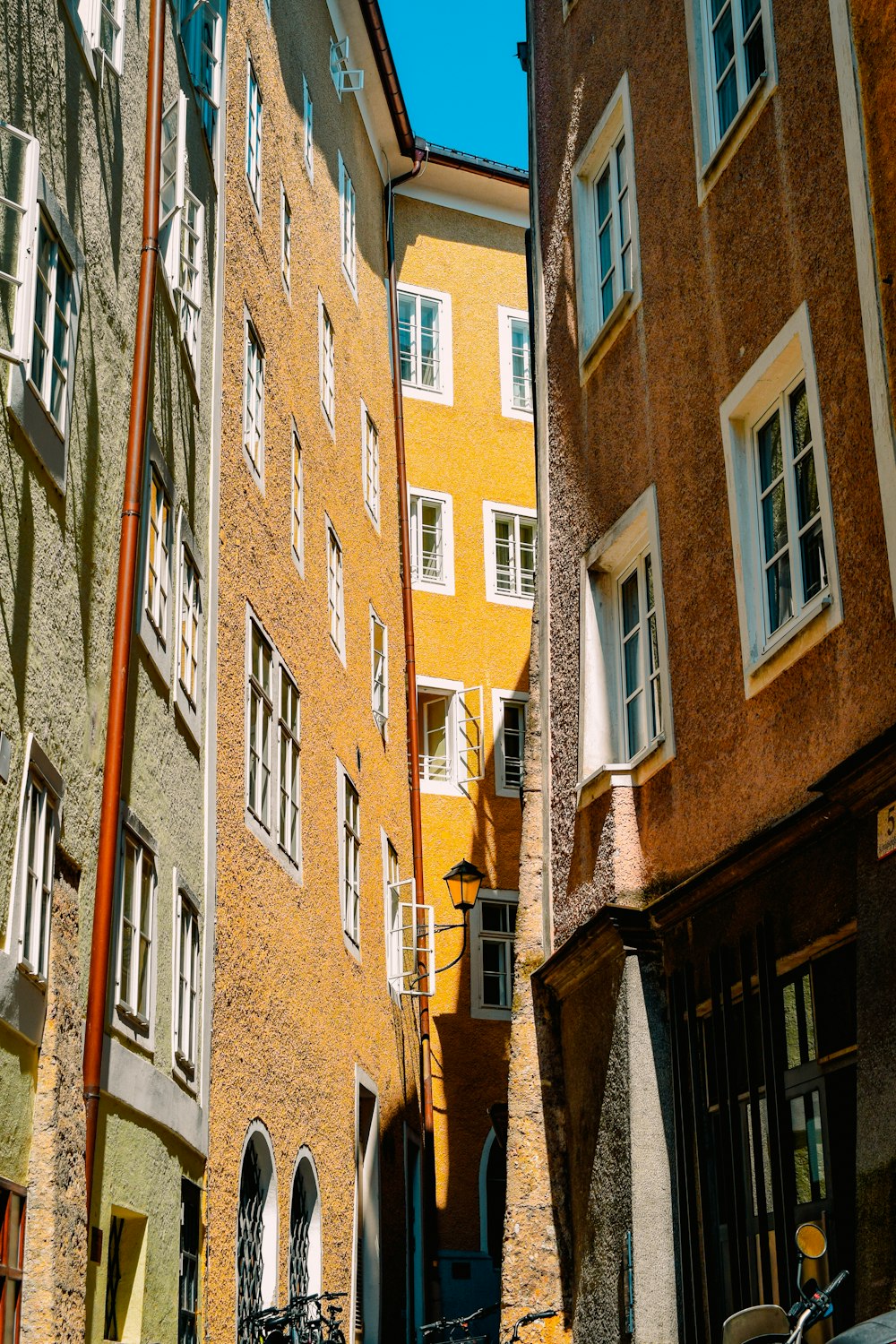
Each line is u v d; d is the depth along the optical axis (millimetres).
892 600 8305
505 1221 12203
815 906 8891
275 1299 12930
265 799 14508
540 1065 12609
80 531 9258
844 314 9023
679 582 11109
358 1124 16719
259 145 17234
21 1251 7406
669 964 10727
